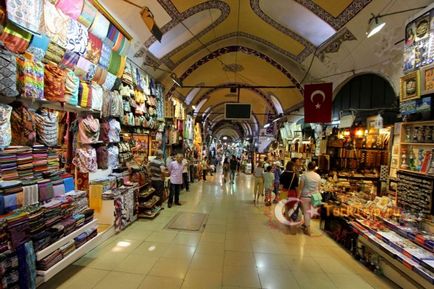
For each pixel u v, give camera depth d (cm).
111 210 428
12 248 214
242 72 1063
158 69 702
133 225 498
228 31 764
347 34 545
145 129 639
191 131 1253
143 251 378
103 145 432
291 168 568
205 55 857
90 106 362
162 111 759
